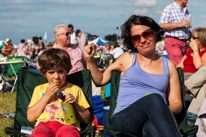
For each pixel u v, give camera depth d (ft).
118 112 9.95
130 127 9.40
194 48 15.16
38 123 9.67
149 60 10.19
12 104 20.92
